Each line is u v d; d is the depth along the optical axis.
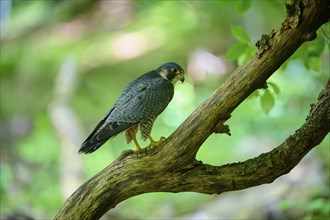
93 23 23.33
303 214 11.36
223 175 6.14
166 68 7.81
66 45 22.11
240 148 15.55
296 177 12.59
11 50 22.58
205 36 20.70
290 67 16.05
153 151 6.24
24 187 14.17
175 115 17.78
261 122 16.19
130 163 6.27
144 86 7.16
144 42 21.70
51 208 13.13
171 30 21.64
